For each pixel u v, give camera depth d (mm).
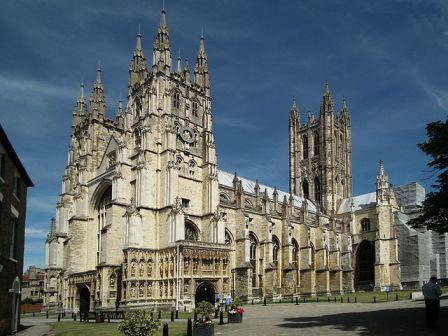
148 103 95750
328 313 54719
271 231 109438
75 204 103625
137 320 29078
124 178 92625
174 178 89500
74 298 95000
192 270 81938
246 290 96500
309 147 169250
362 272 141625
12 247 47281
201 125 103062
